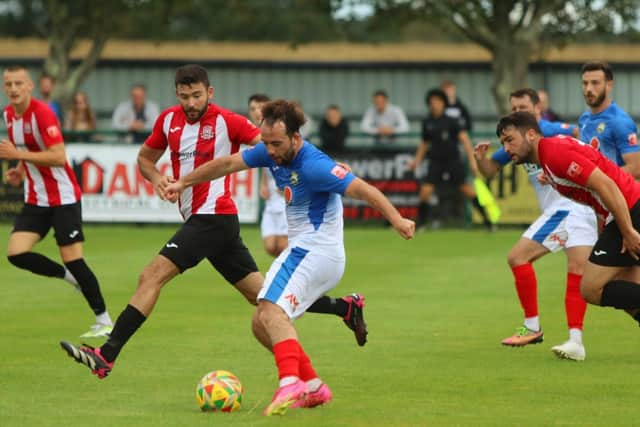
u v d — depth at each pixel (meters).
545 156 21.17
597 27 65.75
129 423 17.77
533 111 26.28
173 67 78.81
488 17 64.88
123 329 20.38
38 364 22.88
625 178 21.70
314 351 24.41
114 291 34.78
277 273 18.70
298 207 18.89
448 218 57.41
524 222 56.56
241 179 57.66
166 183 19.77
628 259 21.70
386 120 58.34
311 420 17.94
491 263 42.22
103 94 79.25
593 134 25.39
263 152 19.36
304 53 78.94
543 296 33.81
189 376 21.67
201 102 21.88
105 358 20.08
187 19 109.62
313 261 18.70
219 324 28.14
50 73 68.31
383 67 78.25
